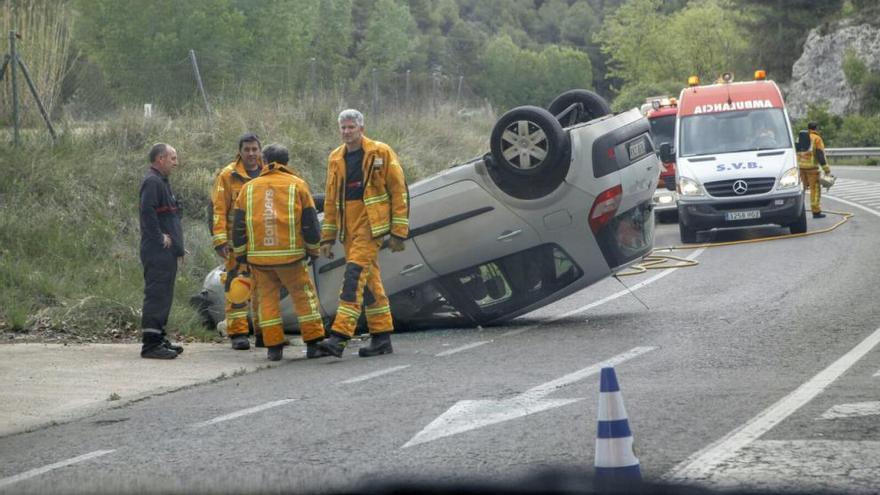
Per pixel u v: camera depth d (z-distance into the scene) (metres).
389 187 11.45
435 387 9.31
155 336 11.84
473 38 145.88
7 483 6.76
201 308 14.34
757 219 23.16
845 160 56.16
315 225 11.60
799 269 17.22
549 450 6.87
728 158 23.86
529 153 12.59
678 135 24.89
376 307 11.59
